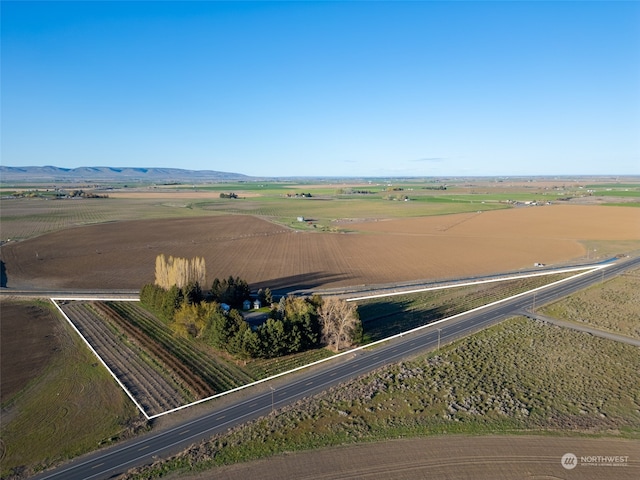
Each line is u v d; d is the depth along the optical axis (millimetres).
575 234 182250
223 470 44500
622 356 68938
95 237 176375
